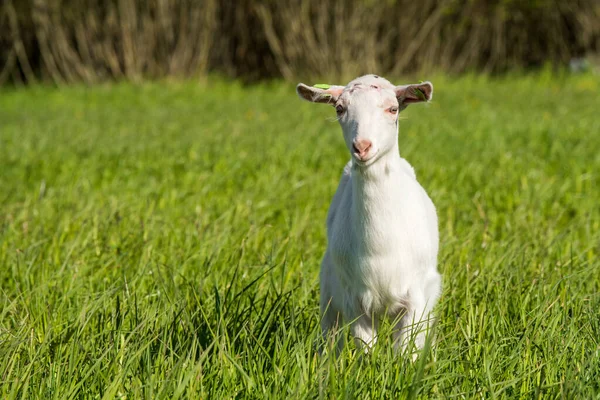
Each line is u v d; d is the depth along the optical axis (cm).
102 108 4234
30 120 3556
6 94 5078
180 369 774
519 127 2742
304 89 884
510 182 1789
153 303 958
